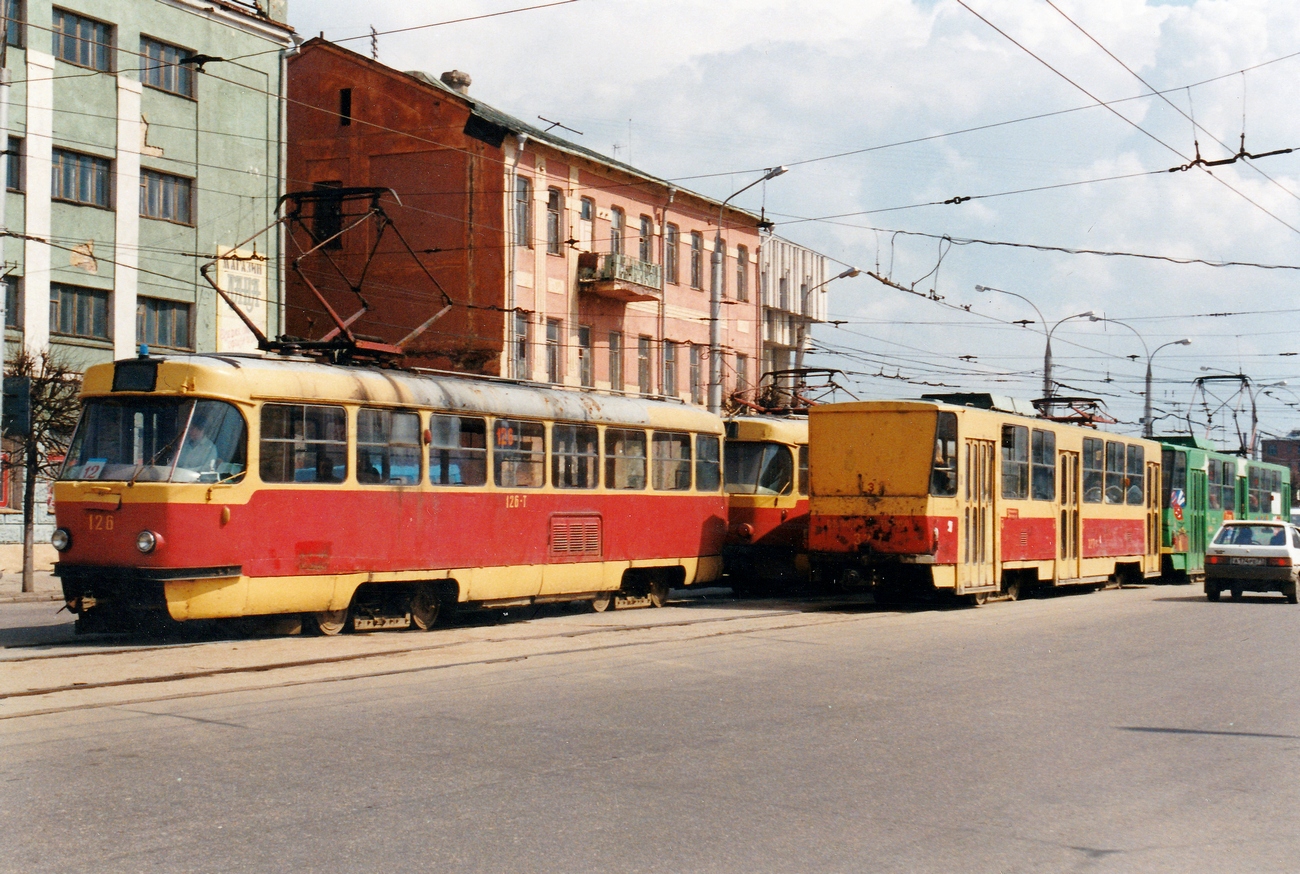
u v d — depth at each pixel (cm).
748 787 734
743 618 1805
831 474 2086
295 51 3928
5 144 2027
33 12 2795
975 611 2030
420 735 862
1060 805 711
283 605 1407
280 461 1411
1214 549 2472
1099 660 1373
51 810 651
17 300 2770
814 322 5897
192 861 566
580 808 675
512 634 1534
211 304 3188
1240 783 779
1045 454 2416
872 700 1059
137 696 1008
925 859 596
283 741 833
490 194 3678
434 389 1614
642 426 1986
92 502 1339
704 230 4562
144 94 3033
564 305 3900
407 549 1555
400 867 564
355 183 3862
